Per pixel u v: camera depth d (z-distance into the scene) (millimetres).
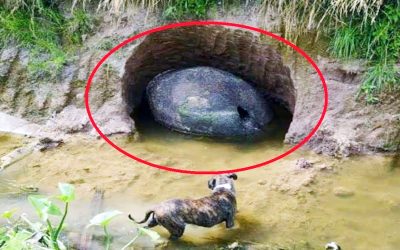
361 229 5973
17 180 6492
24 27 7426
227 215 5879
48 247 5422
